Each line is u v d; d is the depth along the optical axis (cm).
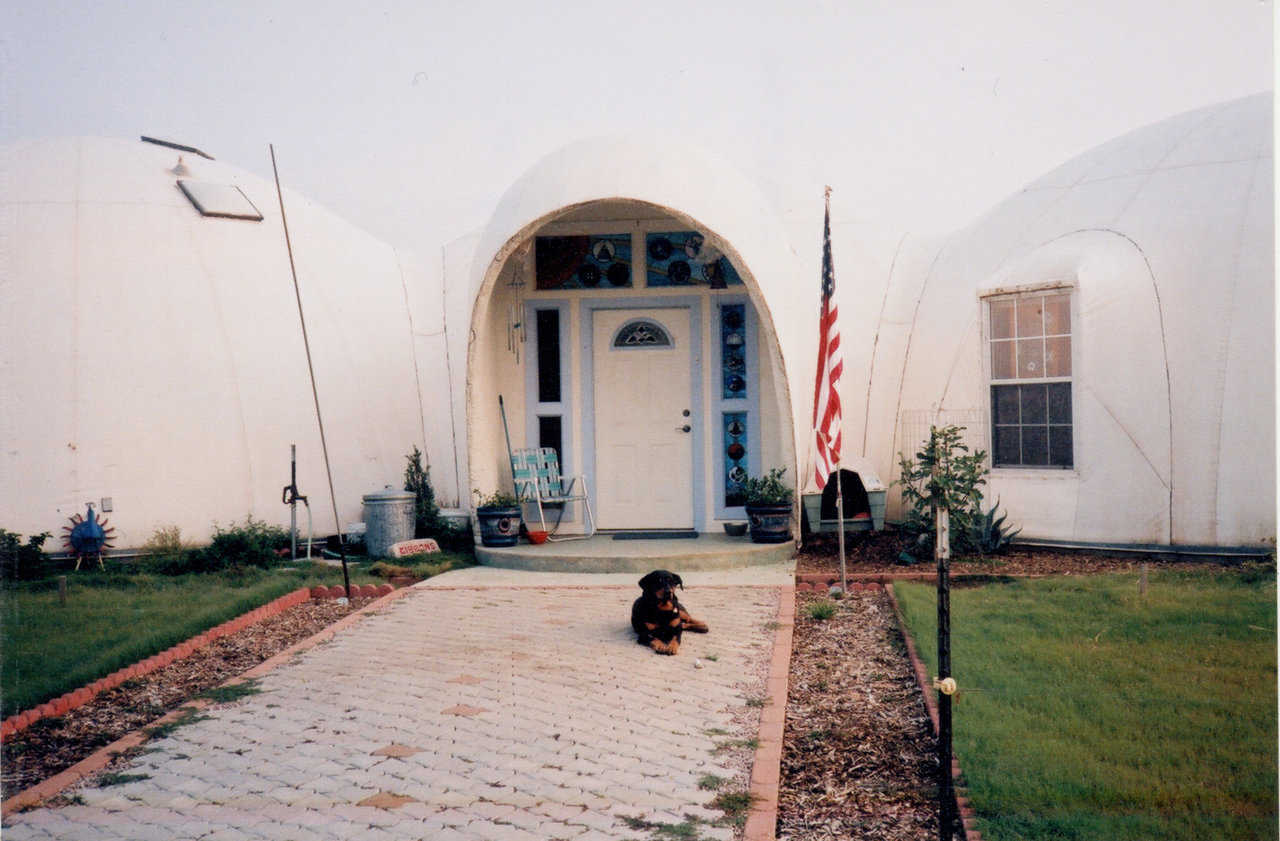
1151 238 899
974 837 404
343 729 536
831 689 600
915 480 1019
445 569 958
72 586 861
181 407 1011
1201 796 422
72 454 971
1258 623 660
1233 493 849
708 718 543
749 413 1064
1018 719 519
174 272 1037
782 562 959
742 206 973
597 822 421
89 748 534
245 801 449
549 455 1071
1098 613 702
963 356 1005
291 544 1015
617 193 930
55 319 988
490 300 1068
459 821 424
